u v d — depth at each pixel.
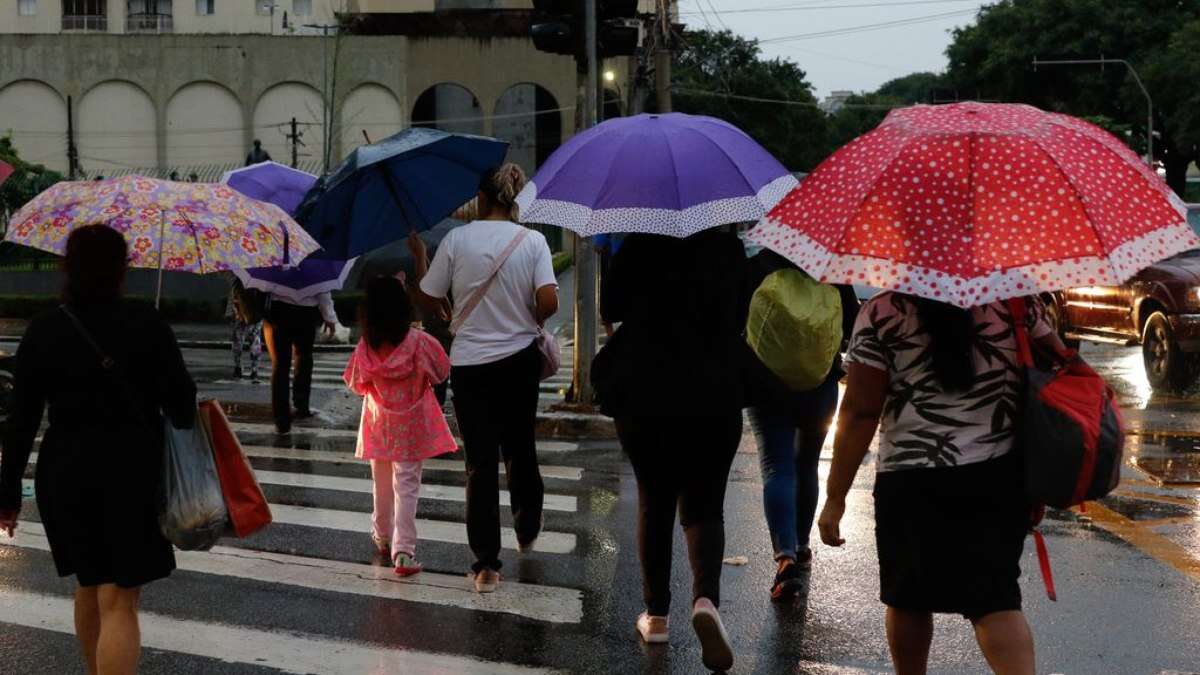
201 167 54.34
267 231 5.88
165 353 4.64
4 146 42.00
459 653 5.58
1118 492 8.94
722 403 5.28
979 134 3.62
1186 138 49.34
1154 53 50.44
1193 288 14.34
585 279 12.56
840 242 3.60
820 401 6.32
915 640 3.97
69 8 64.00
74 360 4.54
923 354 3.82
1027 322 3.83
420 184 7.34
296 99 54.16
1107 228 3.50
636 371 5.30
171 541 4.71
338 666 5.42
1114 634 5.77
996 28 55.94
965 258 3.52
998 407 3.79
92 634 4.86
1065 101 55.84
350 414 13.37
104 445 4.55
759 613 6.11
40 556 7.39
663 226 5.25
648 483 5.50
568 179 5.50
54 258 35.38
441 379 6.96
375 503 7.23
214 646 5.69
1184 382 14.68
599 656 5.52
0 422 12.71
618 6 12.43
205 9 63.91
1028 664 3.74
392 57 53.81
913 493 3.82
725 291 5.35
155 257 5.53
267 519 4.86
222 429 4.81
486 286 6.43
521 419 6.68
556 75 53.81
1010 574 3.79
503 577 6.82
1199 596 6.36
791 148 69.12
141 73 53.94
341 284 12.06
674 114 5.74
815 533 7.69
